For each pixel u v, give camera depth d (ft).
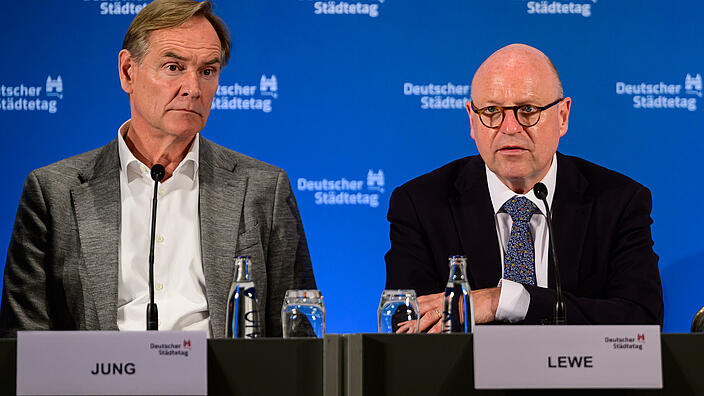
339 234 21.56
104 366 8.07
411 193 15.56
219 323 13.26
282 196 14.55
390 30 21.81
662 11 21.66
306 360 8.35
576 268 14.55
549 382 8.21
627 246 14.75
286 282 14.23
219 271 13.52
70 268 13.34
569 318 13.35
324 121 21.71
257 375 8.29
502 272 14.64
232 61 21.63
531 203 14.82
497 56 15.06
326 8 21.81
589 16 21.75
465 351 8.26
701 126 21.58
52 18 21.44
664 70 21.63
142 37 13.80
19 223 13.53
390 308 10.77
